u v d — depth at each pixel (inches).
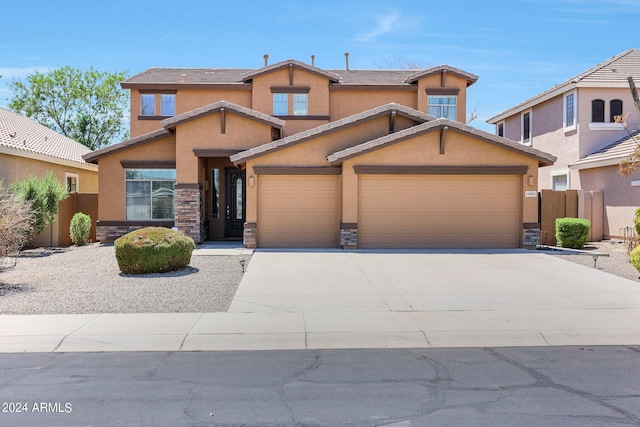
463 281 451.2
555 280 456.4
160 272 489.7
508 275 478.6
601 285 436.1
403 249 648.4
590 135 860.0
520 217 661.9
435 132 649.6
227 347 283.1
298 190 668.7
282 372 242.1
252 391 217.5
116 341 287.7
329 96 910.4
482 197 660.7
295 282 446.0
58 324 315.0
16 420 189.0
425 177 658.2
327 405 202.2
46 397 210.8
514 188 665.6
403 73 1029.8
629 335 304.8
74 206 818.8
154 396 211.8
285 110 899.4
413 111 687.1
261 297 390.0
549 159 655.8
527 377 235.8
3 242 470.6
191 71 1012.5
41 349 277.9
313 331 304.2
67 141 1080.8
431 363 256.4
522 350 280.5
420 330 307.6
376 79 968.3
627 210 761.6
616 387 223.0
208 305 365.4
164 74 973.8
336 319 330.0
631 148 751.1
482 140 649.6
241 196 818.8
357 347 285.1
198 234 724.7
